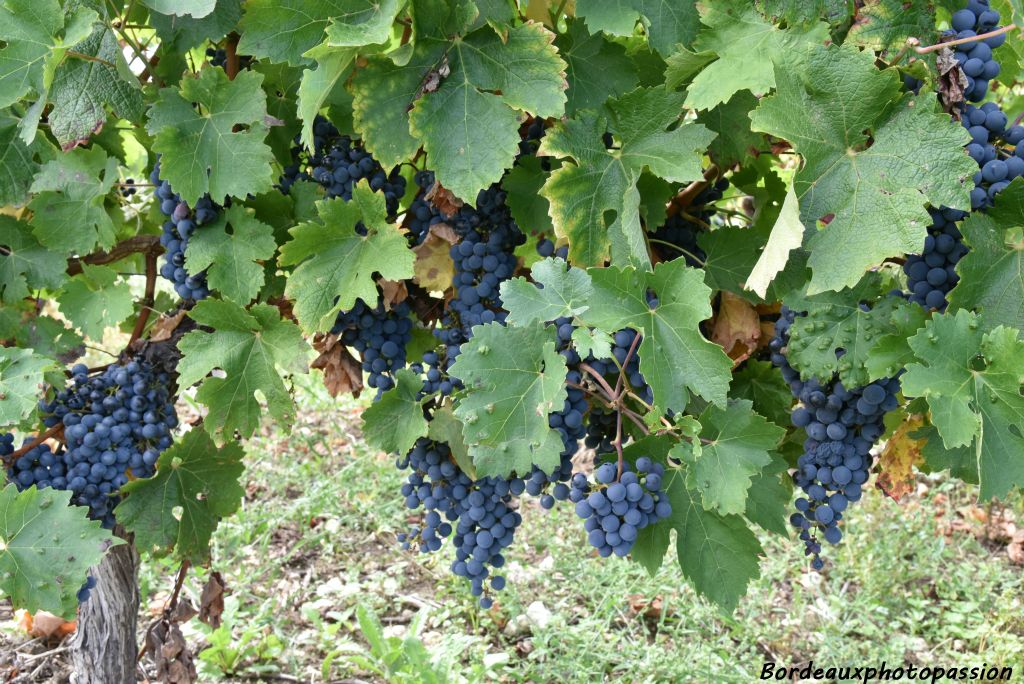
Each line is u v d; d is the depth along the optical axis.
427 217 1.73
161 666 1.96
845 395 1.62
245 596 2.73
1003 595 2.74
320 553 3.08
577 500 1.60
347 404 4.02
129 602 2.05
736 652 2.59
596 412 1.74
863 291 1.61
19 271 1.76
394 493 3.35
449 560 2.93
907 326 1.52
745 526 1.66
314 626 2.67
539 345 1.55
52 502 1.64
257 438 3.67
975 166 1.47
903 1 1.53
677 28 1.59
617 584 2.79
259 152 1.65
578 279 1.54
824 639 2.61
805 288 1.62
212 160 1.66
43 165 1.75
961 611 2.76
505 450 1.56
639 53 1.71
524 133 1.70
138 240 1.85
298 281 1.66
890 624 2.74
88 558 1.64
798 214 1.50
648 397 1.64
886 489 1.76
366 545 3.13
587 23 1.59
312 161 1.75
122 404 1.74
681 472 1.66
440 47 1.60
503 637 2.64
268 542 3.08
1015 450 1.49
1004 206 1.50
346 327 1.71
